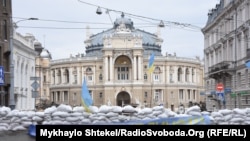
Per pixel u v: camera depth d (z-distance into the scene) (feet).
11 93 98.53
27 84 211.00
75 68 403.54
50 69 430.61
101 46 422.41
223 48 182.70
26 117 65.82
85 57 398.83
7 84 138.10
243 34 150.71
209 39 216.33
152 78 394.52
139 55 384.47
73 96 400.88
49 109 66.13
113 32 418.51
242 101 152.66
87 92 65.72
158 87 392.47
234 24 163.22
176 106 394.32
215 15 206.39
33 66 228.22
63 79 412.16
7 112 66.08
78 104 393.09
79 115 64.90
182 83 401.90
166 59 396.98
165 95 393.29
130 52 387.75
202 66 442.50
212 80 208.64
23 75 201.26
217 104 191.42
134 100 381.40
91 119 64.54
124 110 64.64
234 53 163.94
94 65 397.19
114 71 391.86
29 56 216.33
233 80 166.50
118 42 389.39
